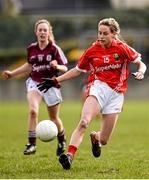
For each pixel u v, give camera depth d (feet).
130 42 392.27
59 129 106.01
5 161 96.12
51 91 104.37
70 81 365.61
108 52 85.30
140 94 371.56
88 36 399.85
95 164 91.71
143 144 130.21
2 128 176.35
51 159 99.35
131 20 431.84
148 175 80.89
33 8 483.92
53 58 104.63
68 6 485.15
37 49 104.99
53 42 105.19
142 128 176.65
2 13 456.04
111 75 85.81
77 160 98.02
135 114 245.65
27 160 97.50
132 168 87.35
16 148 119.85
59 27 424.05
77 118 219.82
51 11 482.28
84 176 79.25
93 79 86.63
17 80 369.30
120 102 86.58
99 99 84.84
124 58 85.81
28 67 107.04
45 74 105.09
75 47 388.98
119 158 102.01
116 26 84.38
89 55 86.22
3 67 388.98
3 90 370.32
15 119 216.13
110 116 86.22
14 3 472.03
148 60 389.39
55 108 105.60
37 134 89.30
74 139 82.64
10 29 412.36
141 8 446.60
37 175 80.18
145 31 399.85
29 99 104.17
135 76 85.05
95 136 90.07
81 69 87.35
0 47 406.62
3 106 309.63
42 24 104.22
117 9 461.37
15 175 80.53
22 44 410.72
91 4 485.56
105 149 118.01
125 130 169.78
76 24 427.33
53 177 78.48
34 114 102.68
